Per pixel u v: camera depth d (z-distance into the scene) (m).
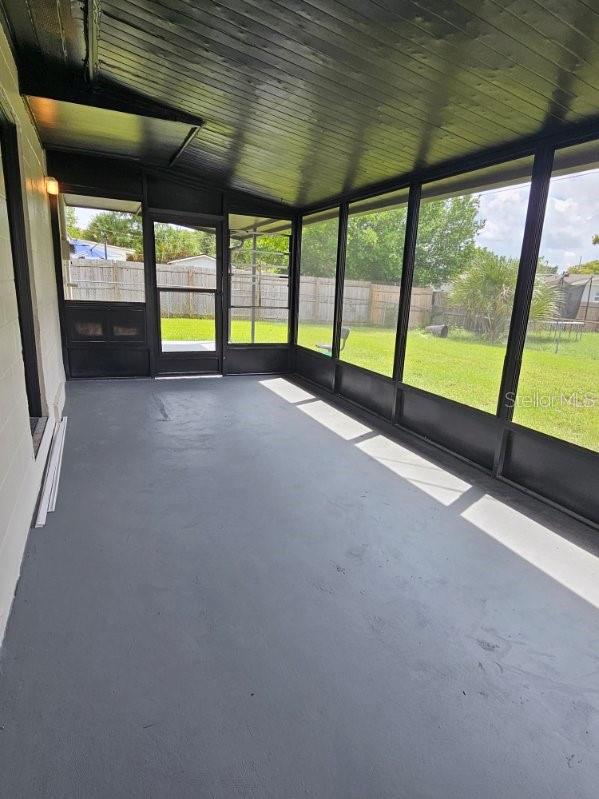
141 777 1.26
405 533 2.62
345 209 5.39
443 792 1.27
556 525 2.77
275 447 3.94
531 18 1.76
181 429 4.31
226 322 6.73
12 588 1.92
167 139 4.52
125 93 3.51
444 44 2.06
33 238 3.45
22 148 3.16
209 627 1.84
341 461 3.68
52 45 2.93
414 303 4.30
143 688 1.54
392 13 1.92
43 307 3.72
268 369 7.11
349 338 5.55
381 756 1.36
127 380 6.25
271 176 5.20
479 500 3.06
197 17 2.32
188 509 2.79
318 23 2.12
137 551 2.33
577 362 2.84
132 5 2.32
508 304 3.35
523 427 3.17
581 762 1.37
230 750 1.35
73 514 2.67
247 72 2.79
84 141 4.88
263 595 2.05
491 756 1.37
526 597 2.11
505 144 3.12
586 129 2.66
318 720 1.46
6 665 1.60
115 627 1.81
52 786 1.23
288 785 1.26
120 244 6.00
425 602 2.05
